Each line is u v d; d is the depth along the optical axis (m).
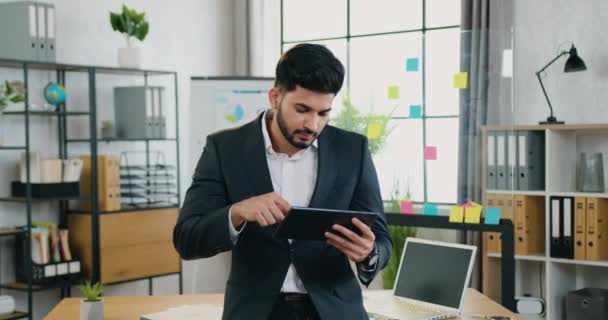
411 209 4.15
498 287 4.55
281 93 1.67
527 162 4.27
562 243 4.29
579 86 4.61
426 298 2.79
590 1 4.55
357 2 5.63
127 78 5.31
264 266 1.74
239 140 1.83
